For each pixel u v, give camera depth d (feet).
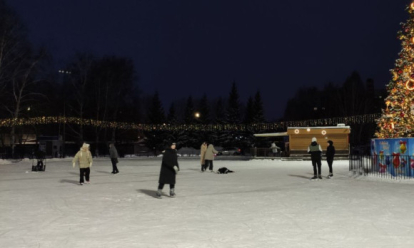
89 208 40.19
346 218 34.45
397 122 81.10
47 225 32.09
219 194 50.26
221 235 28.45
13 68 149.48
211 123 273.95
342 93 259.19
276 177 73.67
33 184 63.36
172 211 38.27
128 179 71.72
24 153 166.30
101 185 61.46
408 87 78.89
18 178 74.23
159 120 252.01
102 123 190.49
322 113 272.72
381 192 51.21
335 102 263.29
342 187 56.90
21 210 39.14
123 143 255.70
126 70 205.98
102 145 221.87
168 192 52.60
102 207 40.75
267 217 35.06
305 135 143.33
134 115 223.10
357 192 51.29
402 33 81.56
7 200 45.73
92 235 28.60
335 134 140.97
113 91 201.77
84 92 194.59
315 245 25.70
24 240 27.25
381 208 39.32
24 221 33.76
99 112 207.72
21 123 161.07
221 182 65.10
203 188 56.75
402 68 80.94
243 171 89.97
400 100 81.25
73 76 191.01
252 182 64.85
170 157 47.62
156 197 47.80
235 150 257.75
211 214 36.60
